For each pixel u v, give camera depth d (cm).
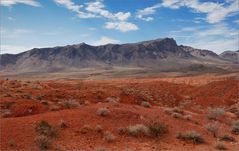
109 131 1991
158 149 1809
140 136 1991
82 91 3891
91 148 1741
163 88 7025
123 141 1900
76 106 2719
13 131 1814
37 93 3747
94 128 1988
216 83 6575
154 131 2031
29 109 2644
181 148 1870
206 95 6188
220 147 1928
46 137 1700
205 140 2102
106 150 1683
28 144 1689
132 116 2245
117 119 2170
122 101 3503
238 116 3378
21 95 3450
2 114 2542
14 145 1664
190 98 5612
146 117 2325
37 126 1877
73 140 1822
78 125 2005
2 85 4819
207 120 2752
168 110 2656
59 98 3538
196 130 2289
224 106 4694
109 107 2383
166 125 2231
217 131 2345
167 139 2014
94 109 2280
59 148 1664
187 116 2566
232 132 2464
